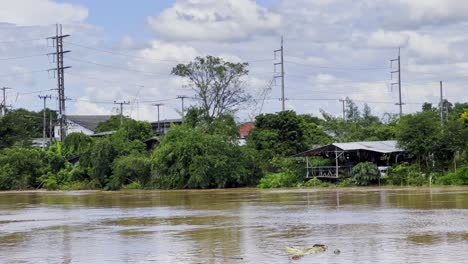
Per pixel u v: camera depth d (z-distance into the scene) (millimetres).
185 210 40531
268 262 19812
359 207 37969
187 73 94375
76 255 22547
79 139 90250
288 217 33281
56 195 67000
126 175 75000
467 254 19953
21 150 86062
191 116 84562
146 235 27438
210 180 70500
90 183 78875
